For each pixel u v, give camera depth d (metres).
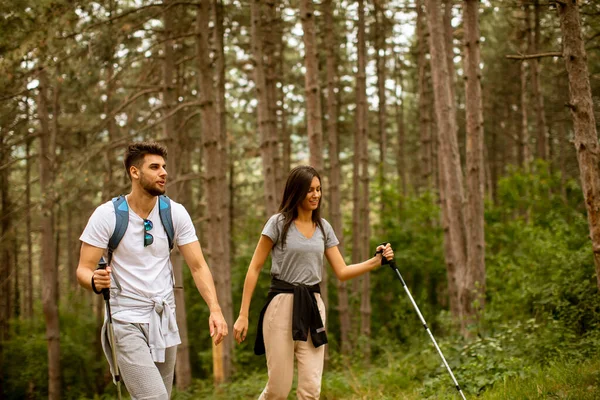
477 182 8.33
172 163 11.73
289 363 4.20
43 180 12.87
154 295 3.50
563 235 10.27
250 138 21.11
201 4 10.16
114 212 3.46
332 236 4.45
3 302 17.66
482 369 6.09
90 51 8.54
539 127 14.70
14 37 8.30
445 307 16.48
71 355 16.30
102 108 13.30
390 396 6.65
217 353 10.70
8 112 11.92
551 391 4.93
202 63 10.29
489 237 14.55
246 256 17.12
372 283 16.77
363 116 14.75
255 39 11.54
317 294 4.31
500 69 20.06
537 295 8.18
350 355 12.55
